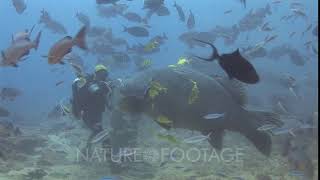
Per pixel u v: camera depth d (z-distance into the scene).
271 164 4.91
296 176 4.08
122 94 4.15
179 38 7.13
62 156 5.48
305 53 6.68
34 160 5.34
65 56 3.29
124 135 4.69
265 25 6.93
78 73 4.59
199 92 4.05
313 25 6.04
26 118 10.57
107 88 4.46
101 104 4.50
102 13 7.45
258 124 4.16
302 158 4.09
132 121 4.75
